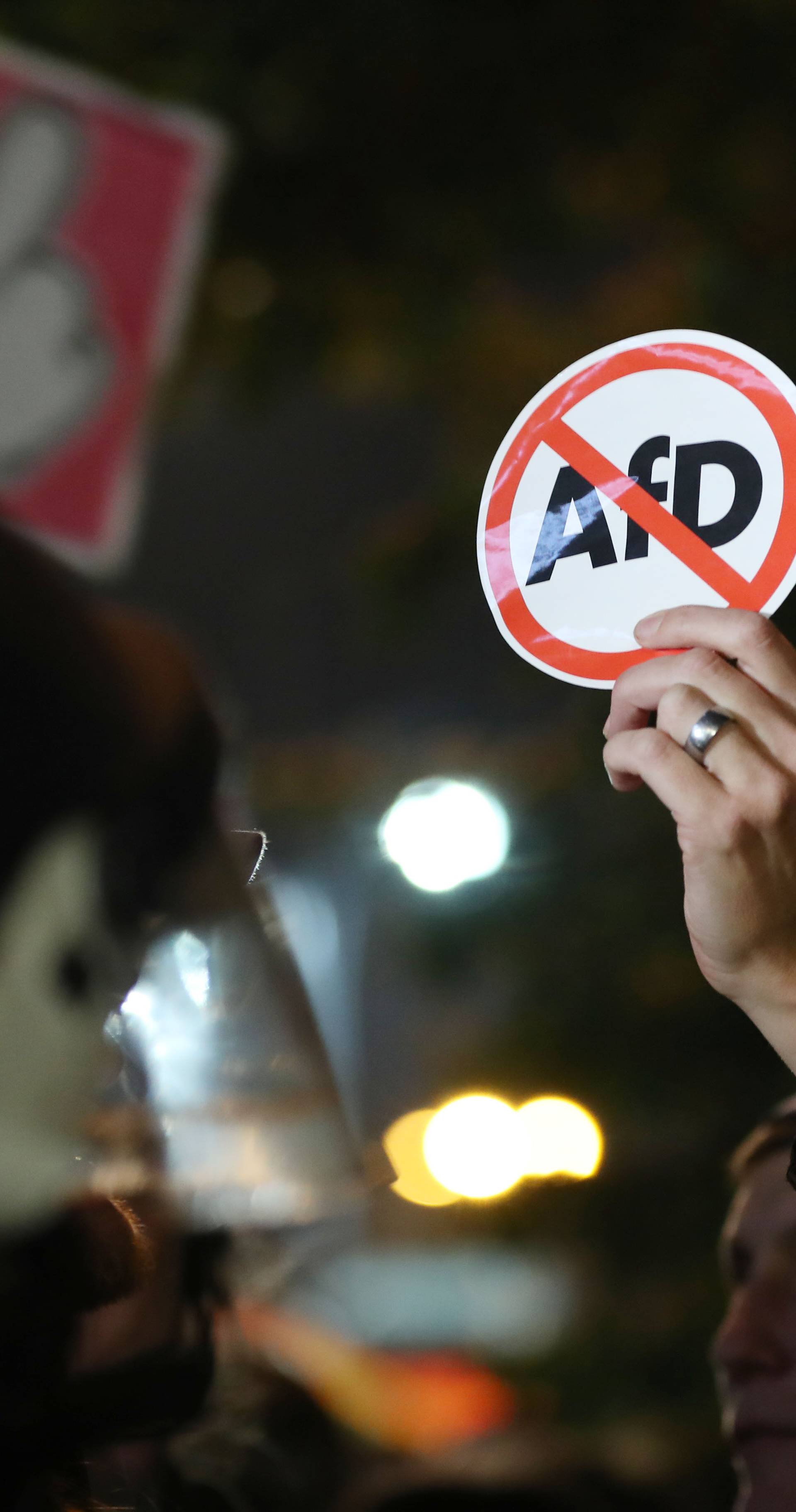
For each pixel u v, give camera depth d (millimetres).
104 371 5539
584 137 6539
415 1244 5875
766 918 2447
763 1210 2871
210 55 6191
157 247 5703
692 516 2637
